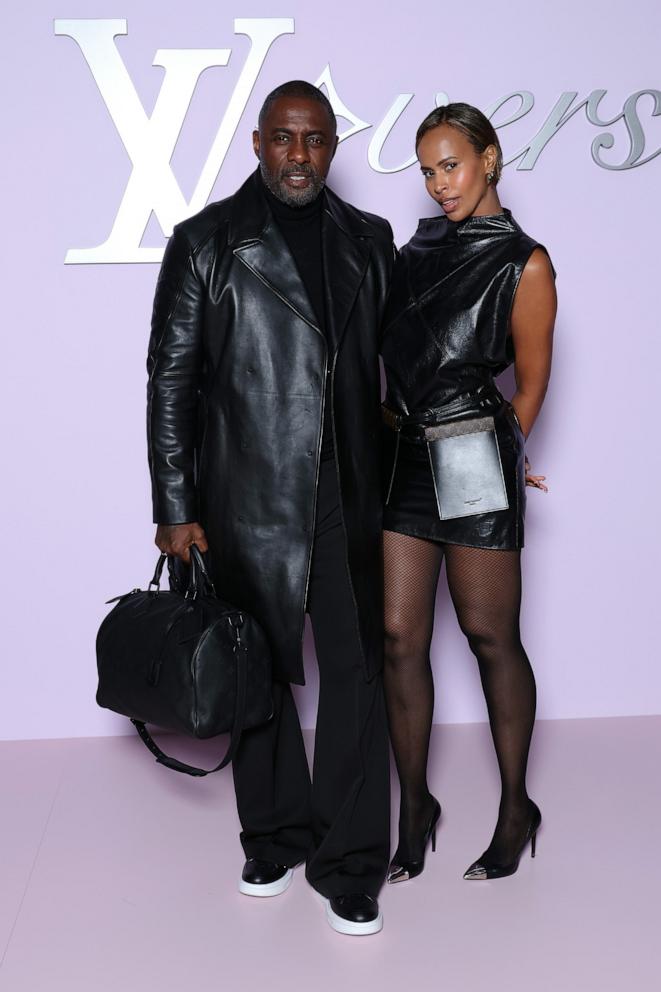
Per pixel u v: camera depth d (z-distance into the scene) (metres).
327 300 2.25
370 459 2.30
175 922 2.28
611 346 3.29
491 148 2.27
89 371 3.20
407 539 2.39
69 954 2.15
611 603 3.40
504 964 2.10
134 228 3.13
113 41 3.06
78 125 3.09
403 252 2.38
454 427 2.29
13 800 2.88
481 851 2.58
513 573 2.37
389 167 3.15
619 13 3.15
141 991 2.02
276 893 2.39
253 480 2.25
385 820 2.31
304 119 2.16
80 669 3.32
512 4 3.13
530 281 2.24
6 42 3.05
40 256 3.14
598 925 2.24
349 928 2.21
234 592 2.30
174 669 2.15
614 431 3.33
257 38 3.08
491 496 2.28
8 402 3.20
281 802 2.43
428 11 3.12
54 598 3.29
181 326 2.26
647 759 3.11
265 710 2.23
